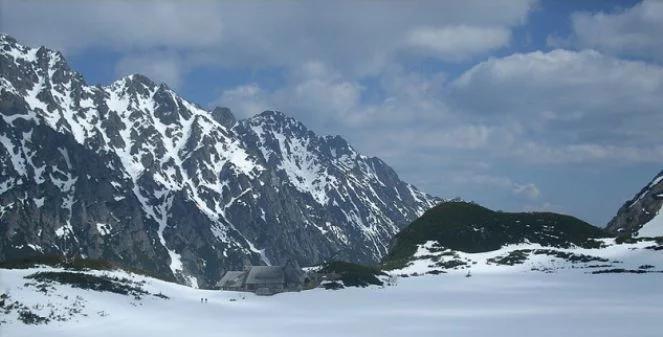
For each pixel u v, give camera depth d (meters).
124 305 179.50
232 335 147.62
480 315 177.75
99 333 143.38
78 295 175.00
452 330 153.50
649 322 157.12
